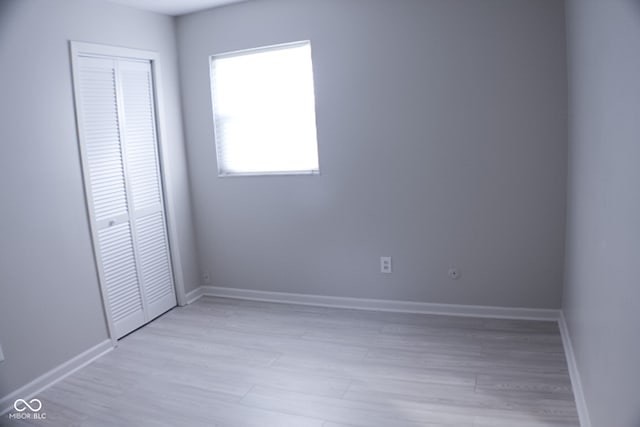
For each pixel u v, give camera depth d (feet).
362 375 9.25
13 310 9.02
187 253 13.87
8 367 8.93
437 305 11.76
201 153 13.55
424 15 10.58
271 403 8.55
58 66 9.87
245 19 12.27
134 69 11.94
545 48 9.82
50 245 9.71
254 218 13.25
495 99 10.36
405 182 11.44
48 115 9.66
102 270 10.91
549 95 9.96
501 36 10.09
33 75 9.37
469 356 9.62
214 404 8.64
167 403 8.78
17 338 9.08
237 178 13.20
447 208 11.20
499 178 10.65
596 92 6.48
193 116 13.43
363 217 12.02
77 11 10.28
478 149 10.69
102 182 11.07
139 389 9.32
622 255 5.05
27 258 9.27
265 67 12.44
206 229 13.99
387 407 8.16
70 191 10.15
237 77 12.82
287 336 11.19
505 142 10.45
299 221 12.73
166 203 13.05
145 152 12.39
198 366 10.07
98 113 10.91
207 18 12.72
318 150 12.08
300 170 12.53
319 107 11.85
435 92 10.79
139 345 11.21
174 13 12.74
